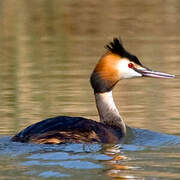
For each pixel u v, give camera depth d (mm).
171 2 33656
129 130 13227
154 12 31203
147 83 19250
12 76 19734
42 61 22031
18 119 14586
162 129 13555
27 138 11242
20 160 10133
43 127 11523
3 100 16641
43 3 34094
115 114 13391
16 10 32094
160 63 20922
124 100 16734
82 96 16938
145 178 9430
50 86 18141
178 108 15641
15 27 28797
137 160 10445
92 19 29797
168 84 18859
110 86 13508
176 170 9812
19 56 23016
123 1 34531
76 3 34188
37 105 16078
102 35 26641
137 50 23250
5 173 9539
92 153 10734
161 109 15453
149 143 12008
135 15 30531
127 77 13539
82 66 20859
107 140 11727
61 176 9422
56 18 30141
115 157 10570
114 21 29344
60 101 16328
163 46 23984
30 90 17797
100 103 13469
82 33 27219
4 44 25344
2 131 13344
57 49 24062
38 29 28234
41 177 9383
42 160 10250
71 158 10344
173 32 26906
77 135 11359
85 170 9734
